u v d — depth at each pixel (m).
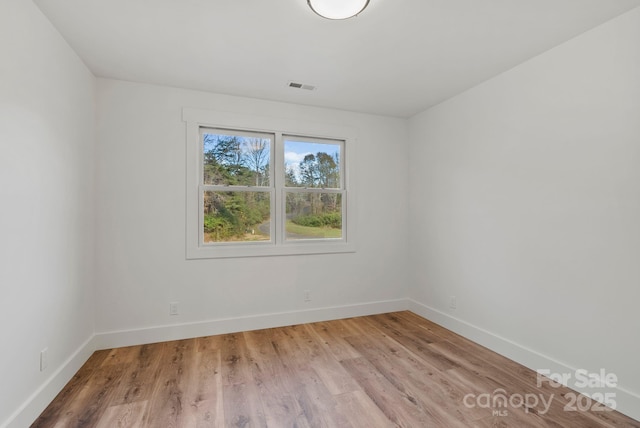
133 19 1.89
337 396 1.99
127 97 2.75
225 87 2.91
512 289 2.52
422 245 3.59
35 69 1.76
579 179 2.05
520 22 1.92
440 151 3.31
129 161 2.76
